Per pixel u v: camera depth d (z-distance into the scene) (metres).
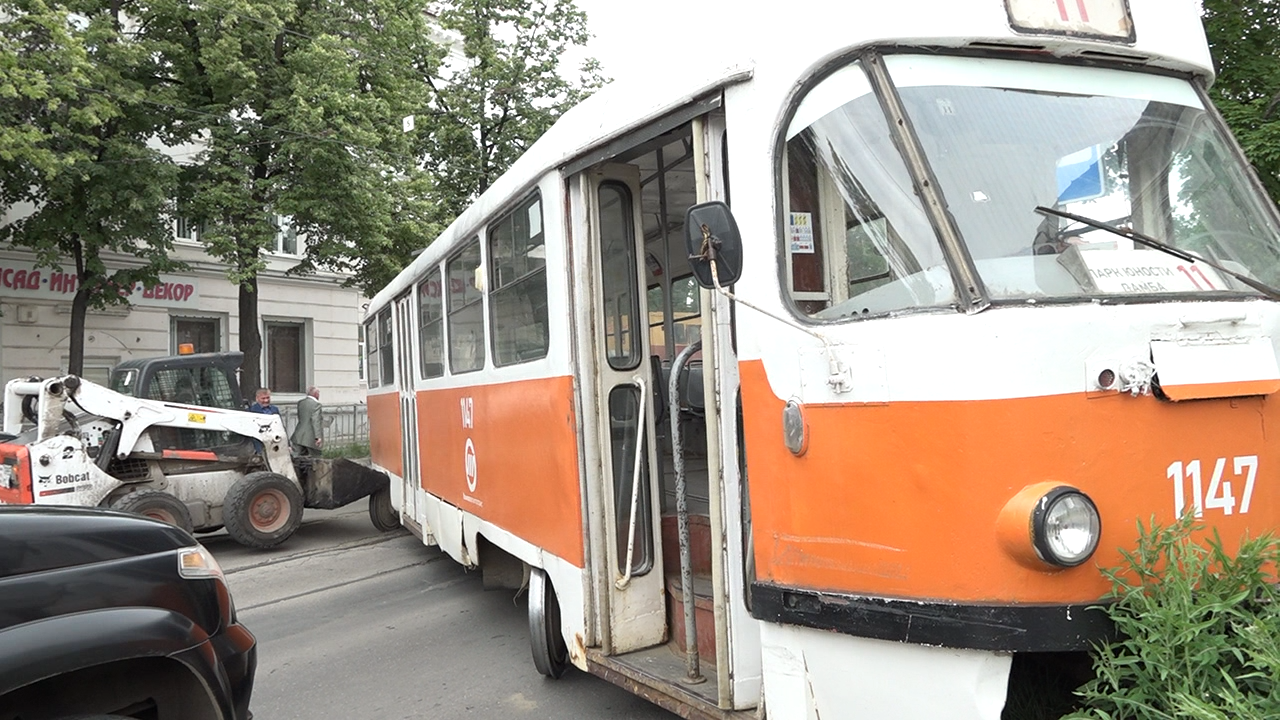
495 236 5.99
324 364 26.53
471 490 6.74
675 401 3.99
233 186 16.03
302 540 11.75
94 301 17.39
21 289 20.12
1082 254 2.89
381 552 10.70
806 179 3.12
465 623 7.22
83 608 3.16
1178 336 2.75
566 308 4.61
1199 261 3.04
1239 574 2.50
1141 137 3.21
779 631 3.13
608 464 4.55
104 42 15.10
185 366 11.59
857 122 3.01
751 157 3.26
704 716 3.64
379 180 17.05
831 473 2.91
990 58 3.10
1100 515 2.60
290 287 25.66
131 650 3.13
